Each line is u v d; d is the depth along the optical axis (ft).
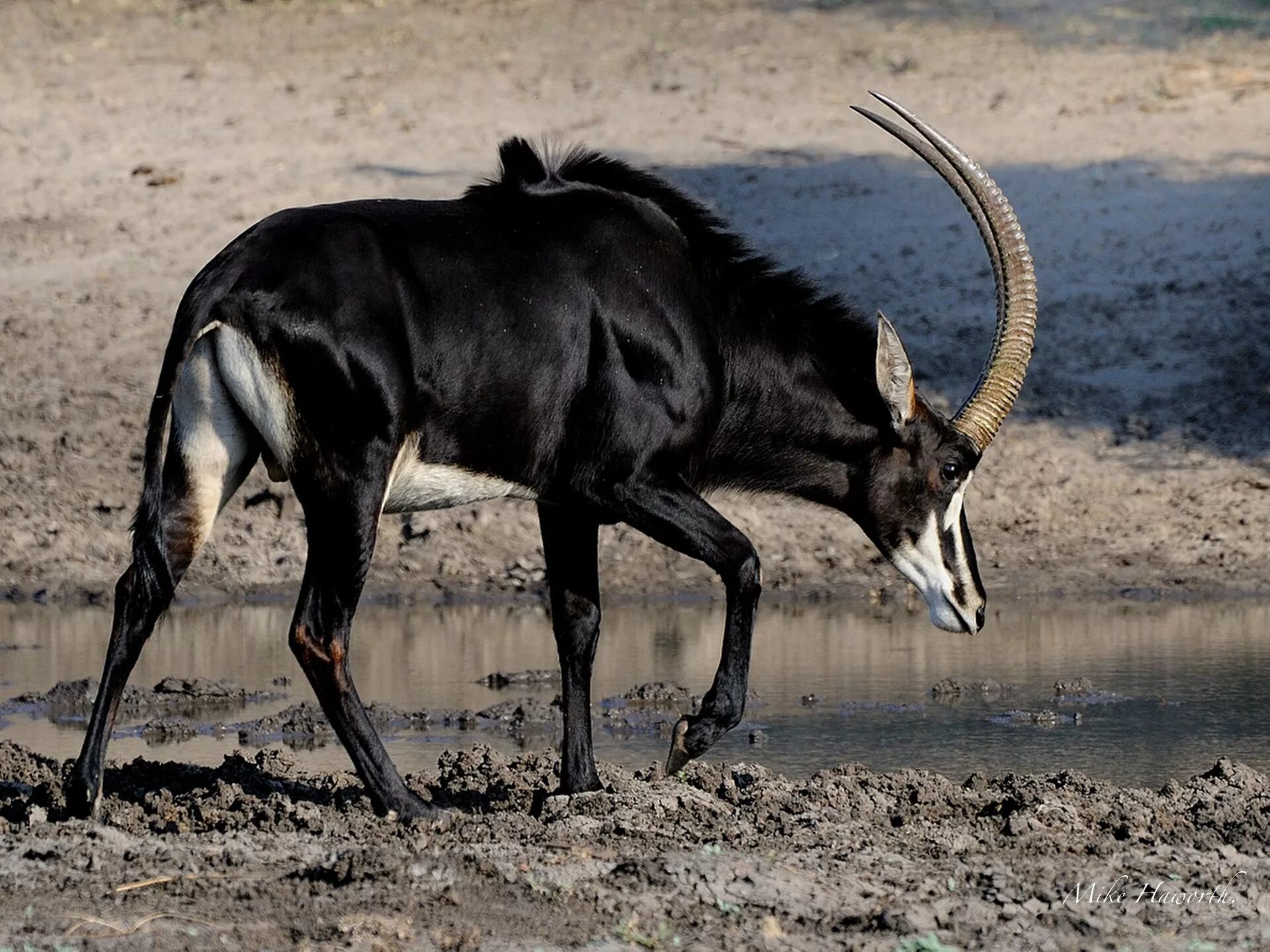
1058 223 201.05
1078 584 147.84
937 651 128.06
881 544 92.38
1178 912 69.00
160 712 111.55
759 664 123.75
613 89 247.09
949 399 171.01
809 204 208.13
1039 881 71.87
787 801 85.51
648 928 65.57
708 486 90.99
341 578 77.87
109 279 196.54
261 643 131.03
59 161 226.99
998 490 161.17
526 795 87.97
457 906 67.21
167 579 76.74
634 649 128.67
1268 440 167.32
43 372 176.96
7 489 156.87
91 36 278.26
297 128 235.61
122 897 67.67
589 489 83.35
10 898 67.46
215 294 76.23
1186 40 262.06
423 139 229.04
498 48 266.57
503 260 81.25
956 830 79.87
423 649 129.18
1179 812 84.58
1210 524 155.94
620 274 83.10
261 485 157.28
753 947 63.87
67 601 143.95
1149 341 181.27
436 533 153.58
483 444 80.84
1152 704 112.16
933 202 208.85
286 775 92.63
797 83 247.29
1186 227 199.31
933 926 66.69
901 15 278.67
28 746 101.19
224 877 69.92
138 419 169.27
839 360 89.76
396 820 78.84
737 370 87.66
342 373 76.54
